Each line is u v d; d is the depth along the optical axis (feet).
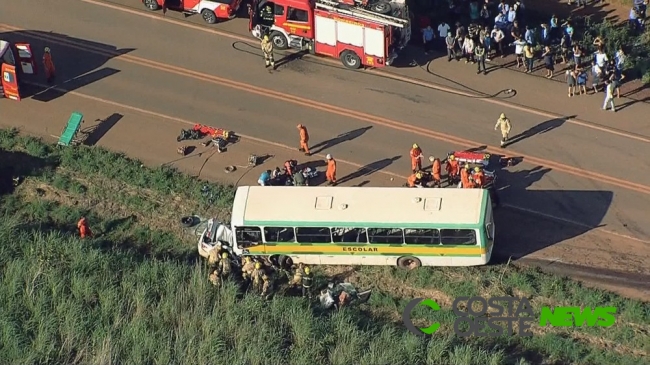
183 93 461.37
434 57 472.85
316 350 355.77
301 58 475.72
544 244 388.16
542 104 445.78
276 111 449.89
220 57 479.00
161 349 359.25
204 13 495.00
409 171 419.13
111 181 425.28
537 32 479.00
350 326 359.66
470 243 369.09
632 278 373.40
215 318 364.99
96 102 459.32
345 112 447.83
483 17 478.18
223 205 411.75
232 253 389.39
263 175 407.64
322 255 382.63
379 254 379.35
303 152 428.97
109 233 408.26
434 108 447.01
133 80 469.57
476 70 464.24
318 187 383.86
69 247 394.11
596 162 417.69
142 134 442.91
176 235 405.80
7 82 455.22
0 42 462.19
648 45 472.85
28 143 440.04
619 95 447.42
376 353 350.23
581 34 476.95
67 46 488.02
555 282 371.97
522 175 414.21
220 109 452.35
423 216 369.09
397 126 439.22
